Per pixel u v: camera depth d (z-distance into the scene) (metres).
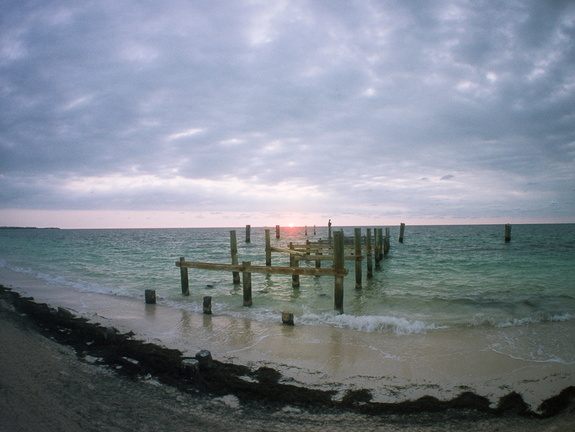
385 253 29.69
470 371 6.20
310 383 5.74
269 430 4.42
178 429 4.41
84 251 37.75
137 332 8.48
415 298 13.18
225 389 5.48
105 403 5.05
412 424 4.56
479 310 11.18
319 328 8.92
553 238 54.84
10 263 24.88
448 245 42.72
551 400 5.10
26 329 8.53
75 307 11.27
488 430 4.42
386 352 7.18
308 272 11.05
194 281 17.19
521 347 7.41
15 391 5.38
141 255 32.88
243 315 10.34
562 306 11.52
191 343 7.71
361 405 5.02
